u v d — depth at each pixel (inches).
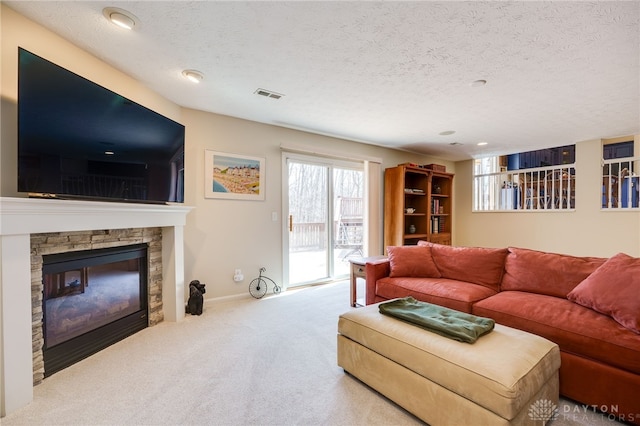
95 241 84.4
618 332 59.2
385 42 76.1
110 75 89.0
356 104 118.6
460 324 61.2
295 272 159.5
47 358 72.2
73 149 72.3
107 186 80.7
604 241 167.0
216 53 82.0
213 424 56.2
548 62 85.0
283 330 100.8
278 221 148.5
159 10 64.4
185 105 120.1
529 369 49.5
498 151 206.7
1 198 56.2
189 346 88.5
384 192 193.5
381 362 63.9
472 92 106.3
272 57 83.8
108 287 91.6
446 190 210.2
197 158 124.8
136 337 94.7
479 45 77.0
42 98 65.8
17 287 61.2
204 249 126.9
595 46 76.3
